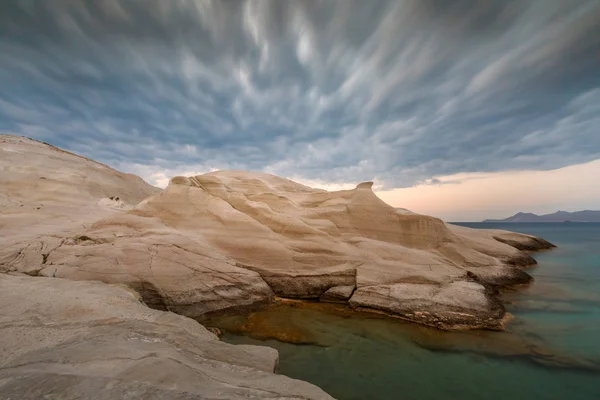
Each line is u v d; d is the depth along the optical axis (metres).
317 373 7.64
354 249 14.45
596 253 28.91
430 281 12.30
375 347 8.96
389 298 11.61
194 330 6.57
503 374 7.75
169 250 12.03
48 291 7.57
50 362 3.75
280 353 8.54
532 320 11.18
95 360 3.84
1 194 19.67
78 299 7.01
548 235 61.31
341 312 11.59
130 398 2.84
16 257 11.57
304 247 14.20
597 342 9.48
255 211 15.85
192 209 15.46
